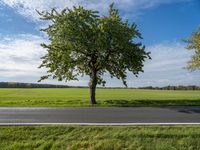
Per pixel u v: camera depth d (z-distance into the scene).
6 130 12.57
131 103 27.36
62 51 28.34
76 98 40.19
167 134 11.88
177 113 17.80
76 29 27.80
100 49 27.41
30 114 17.48
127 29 28.92
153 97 44.41
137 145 11.19
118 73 29.69
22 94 55.19
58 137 11.96
